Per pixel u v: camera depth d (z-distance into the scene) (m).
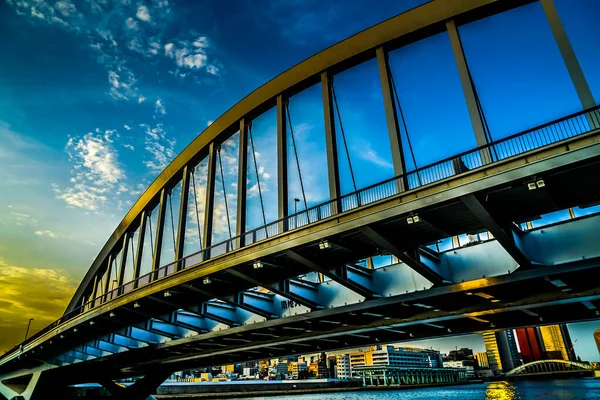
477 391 121.25
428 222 15.42
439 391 133.00
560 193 13.98
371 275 21.53
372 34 23.62
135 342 34.16
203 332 28.66
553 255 16.50
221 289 23.16
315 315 23.00
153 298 25.02
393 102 20.00
